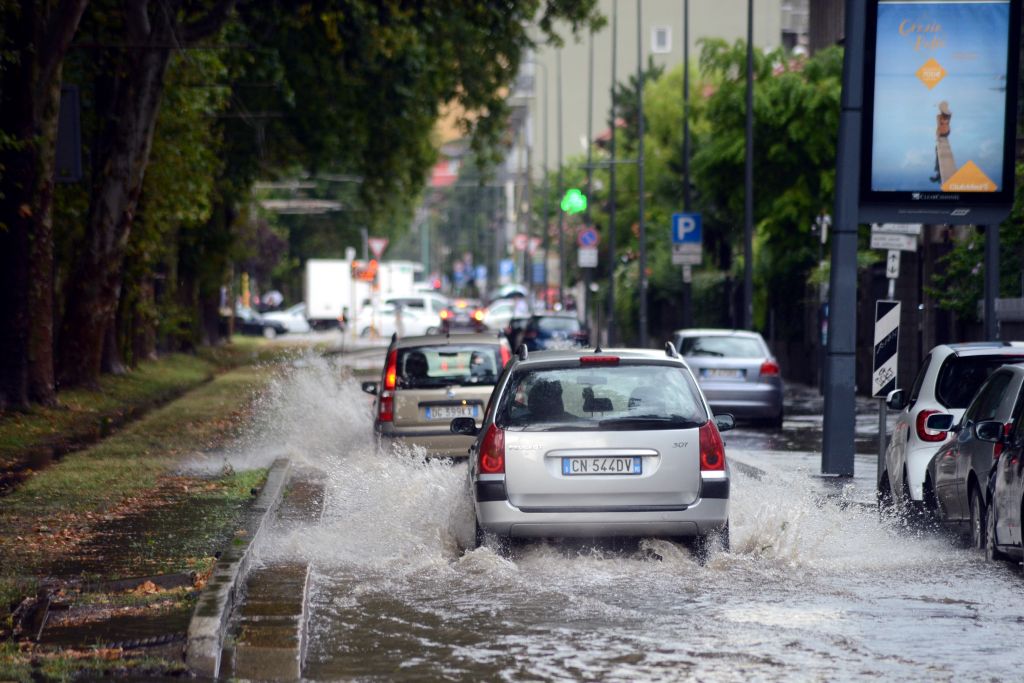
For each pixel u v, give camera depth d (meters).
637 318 161.88
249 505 39.84
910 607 26.58
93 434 64.19
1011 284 67.81
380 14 91.50
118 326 103.50
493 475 30.41
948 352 38.50
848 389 49.75
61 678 20.75
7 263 68.19
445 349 50.62
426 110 126.88
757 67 114.12
